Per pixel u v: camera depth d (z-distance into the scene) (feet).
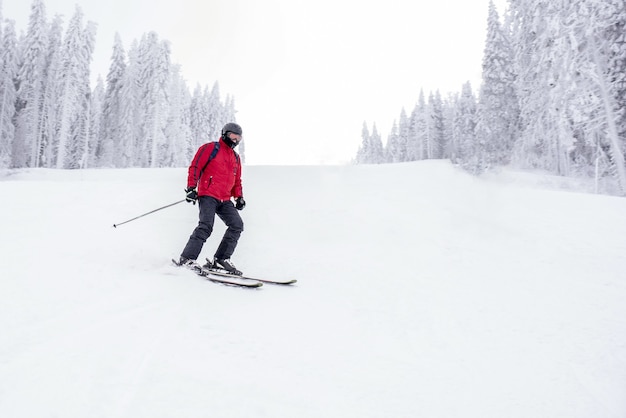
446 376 7.10
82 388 5.10
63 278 9.56
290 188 37.09
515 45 94.07
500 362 7.88
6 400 4.66
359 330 8.97
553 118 73.26
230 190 14.46
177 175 76.07
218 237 19.11
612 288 13.28
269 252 17.08
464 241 19.62
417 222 23.43
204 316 8.46
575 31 64.95
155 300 9.05
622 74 67.82
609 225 22.62
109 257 12.64
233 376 6.03
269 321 8.77
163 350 6.52
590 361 8.05
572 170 87.30
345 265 15.46
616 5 66.18
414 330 9.29
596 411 6.24
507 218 24.62
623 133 70.79
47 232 15.75
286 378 6.25
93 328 7.01
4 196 24.94
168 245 16.35
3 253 11.37
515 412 6.08
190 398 5.22
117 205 24.18
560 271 15.20
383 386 6.46
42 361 5.65
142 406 4.87
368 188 37.35
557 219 24.26
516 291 12.86
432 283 13.44
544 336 9.32
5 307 7.38
